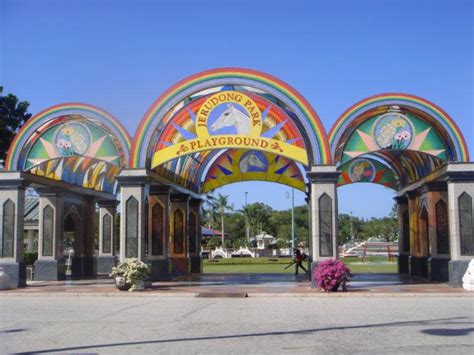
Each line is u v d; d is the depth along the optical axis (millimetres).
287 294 17234
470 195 19047
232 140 19797
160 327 10969
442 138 19625
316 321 11648
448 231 21625
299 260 27109
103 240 28938
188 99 20969
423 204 23469
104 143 20594
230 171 28484
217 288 19422
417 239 24766
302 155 19641
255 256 59938
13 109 35531
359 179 27375
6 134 34875
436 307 14047
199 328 10805
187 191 26766
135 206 19812
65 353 8461
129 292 18172
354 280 22438
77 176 25984
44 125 20828
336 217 19047
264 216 87000
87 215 27312
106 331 10500
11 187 20766
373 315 12523
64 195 25312
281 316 12523
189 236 28609
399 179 26734
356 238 90625
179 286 20344
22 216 20891
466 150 19094
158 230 22969
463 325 10914
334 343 9109
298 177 27828
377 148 19656
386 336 9711
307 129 19344
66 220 27344
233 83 19562
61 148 20797
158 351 8570
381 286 19625
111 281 23438
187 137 20016
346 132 19672
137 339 9617
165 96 19891
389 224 81312
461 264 18922
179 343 9219
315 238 19047
